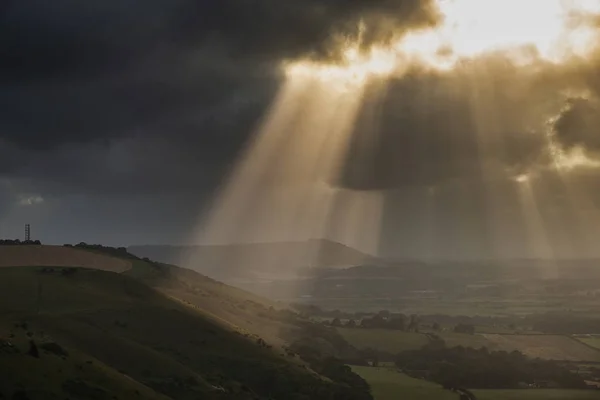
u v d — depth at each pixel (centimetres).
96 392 16438
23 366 16262
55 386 16025
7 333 18775
